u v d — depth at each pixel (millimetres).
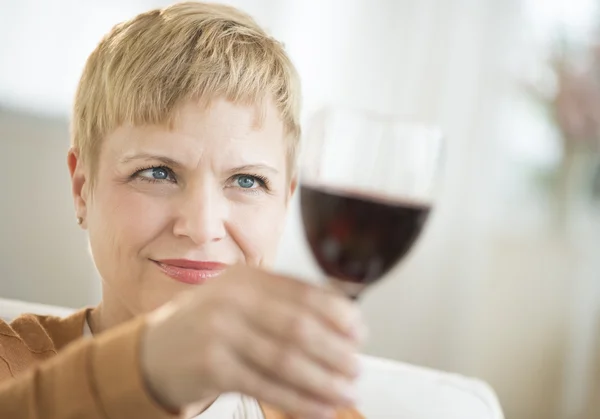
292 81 985
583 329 3033
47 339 970
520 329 3086
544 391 3084
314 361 459
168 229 908
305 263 2828
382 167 520
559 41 2949
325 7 2875
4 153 2580
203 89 890
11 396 560
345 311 466
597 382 2998
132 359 502
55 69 2602
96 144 949
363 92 2938
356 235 508
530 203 3051
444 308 3080
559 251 3047
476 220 3051
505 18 2984
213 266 918
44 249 2656
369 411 1167
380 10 2916
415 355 3094
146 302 922
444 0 2953
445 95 2984
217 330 455
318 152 529
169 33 918
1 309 1237
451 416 1189
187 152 894
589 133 2957
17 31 2541
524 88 2996
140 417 504
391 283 3074
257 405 1025
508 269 3070
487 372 3098
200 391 474
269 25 2822
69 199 2656
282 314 456
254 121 920
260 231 948
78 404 519
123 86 904
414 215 519
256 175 938
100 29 2621
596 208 3014
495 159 3027
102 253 945
